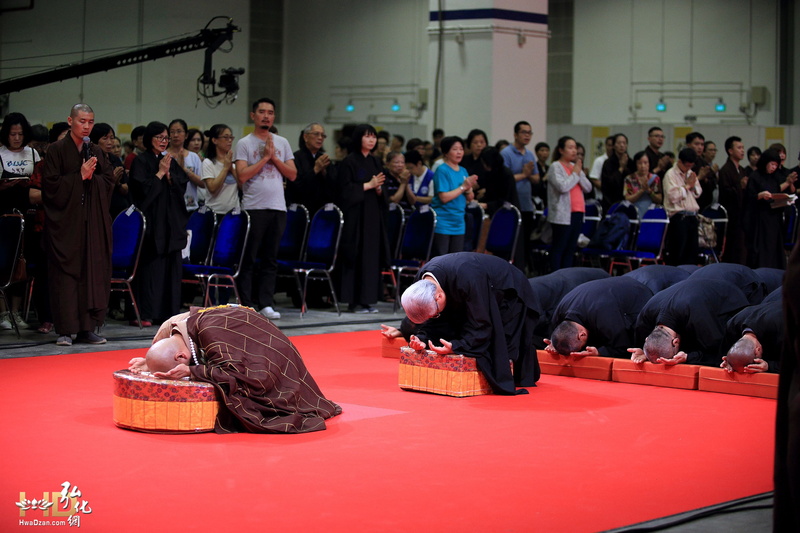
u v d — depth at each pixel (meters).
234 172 8.60
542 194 11.32
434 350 5.42
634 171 11.33
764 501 3.46
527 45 13.05
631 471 3.83
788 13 17.36
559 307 6.27
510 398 5.38
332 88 20.12
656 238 10.26
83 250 6.80
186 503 3.32
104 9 19.23
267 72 20.23
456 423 4.69
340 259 9.02
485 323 5.43
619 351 6.11
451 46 13.03
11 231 7.12
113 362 6.29
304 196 9.17
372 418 4.78
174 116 19.06
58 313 6.80
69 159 6.67
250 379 4.47
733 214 11.16
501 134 12.98
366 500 3.38
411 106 19.47
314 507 3.29
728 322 5.70
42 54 19.55
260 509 3.26
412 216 9.27
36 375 5.79
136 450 4.07
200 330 4.59
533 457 4.04
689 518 3.21
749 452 4.18
